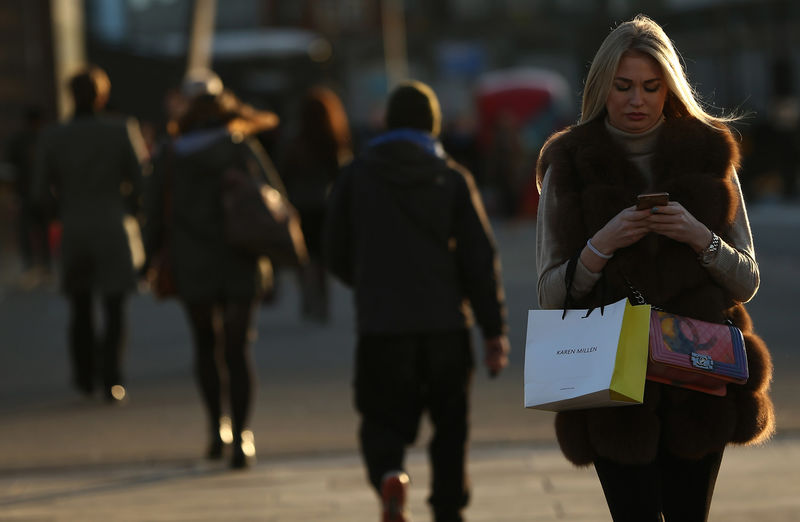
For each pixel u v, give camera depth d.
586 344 11.08
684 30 129.62
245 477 20.44
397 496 15.80
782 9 121.00
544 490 18.98
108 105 30.34
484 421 24.30
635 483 11.37
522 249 63.78
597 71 11.52
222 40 116.94
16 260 62.94
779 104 95.75
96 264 26.91
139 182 27.11
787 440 21.92
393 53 191.25
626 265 11.20
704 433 11.22
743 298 11.48
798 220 76.38
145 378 30.42
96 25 79.38
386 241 16.33
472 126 94.25
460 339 16.47
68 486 20.19
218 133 21.39
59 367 32.28
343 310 43.12
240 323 21.22
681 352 10.99
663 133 11.41
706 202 11.16
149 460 21.89
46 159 26.91
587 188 11.40
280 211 21.14
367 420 16.44
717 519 17.05
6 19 64.31
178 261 21.23
